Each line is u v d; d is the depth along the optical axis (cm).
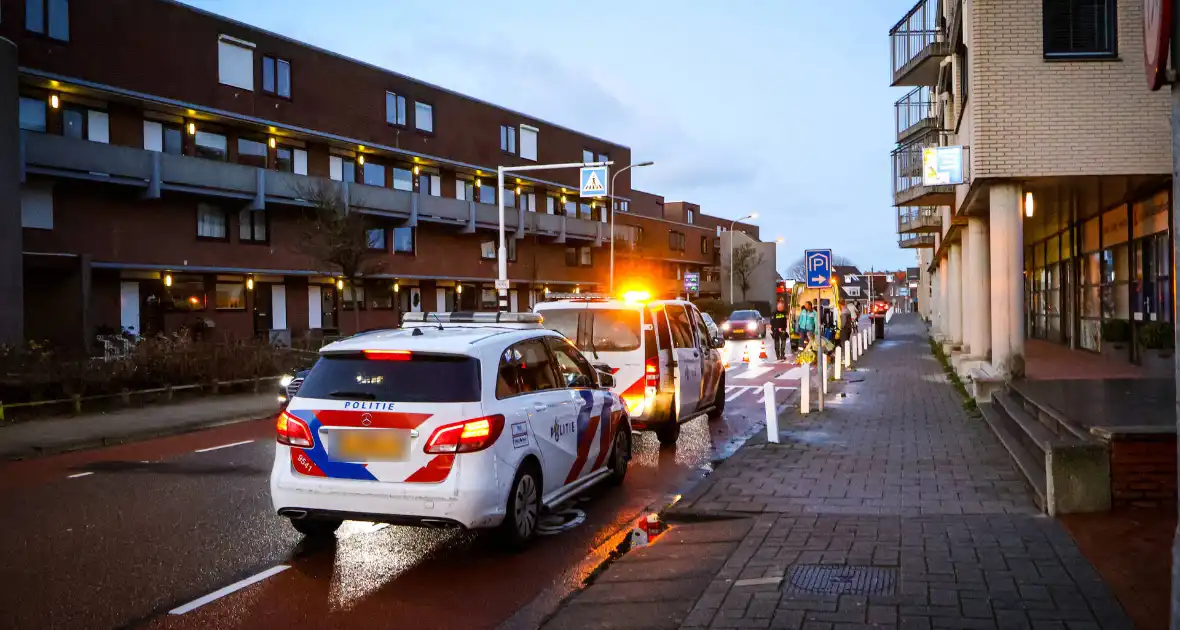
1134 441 693
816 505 771
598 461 838
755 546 634
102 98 2775
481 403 625
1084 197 1592
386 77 3862
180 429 1380
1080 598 490
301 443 630
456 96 4297
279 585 583
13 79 1877
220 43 3120
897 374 2145
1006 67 1287
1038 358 1792
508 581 593
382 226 3850
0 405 1388
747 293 8275
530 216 4656
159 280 2997
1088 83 1272
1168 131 1257
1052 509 690
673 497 861
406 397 621
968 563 566
